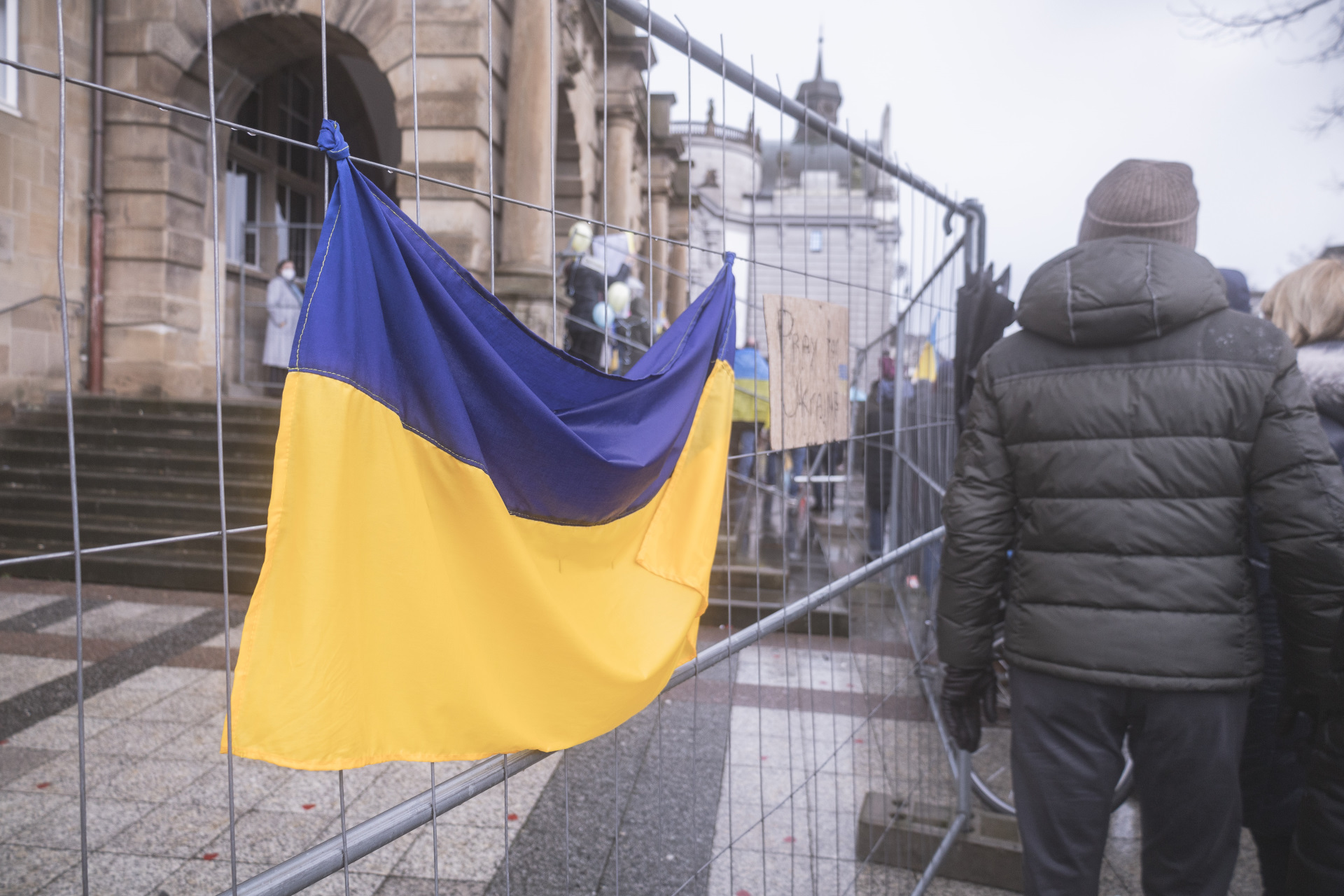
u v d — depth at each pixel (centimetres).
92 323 965
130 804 308
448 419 115
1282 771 221
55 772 333
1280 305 267
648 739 371
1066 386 188
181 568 643
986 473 202
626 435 154
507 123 939
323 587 98
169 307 989
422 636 111
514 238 913
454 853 279
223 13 955
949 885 268
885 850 272
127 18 955
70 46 937
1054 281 189
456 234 870
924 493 417
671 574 166
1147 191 202
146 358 981
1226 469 177
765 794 319
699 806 310
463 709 117
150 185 973
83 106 953
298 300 1089
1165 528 179
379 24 899
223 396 1070
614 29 1374
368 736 107
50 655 480
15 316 880
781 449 201
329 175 105
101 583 650
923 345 466
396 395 111
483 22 882
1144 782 189
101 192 966
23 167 889
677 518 172
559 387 142
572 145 1186
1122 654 179
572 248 740
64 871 264
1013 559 202
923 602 419
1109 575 182
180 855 275
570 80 1141
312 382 98
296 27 955
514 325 132
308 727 98
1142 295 178
